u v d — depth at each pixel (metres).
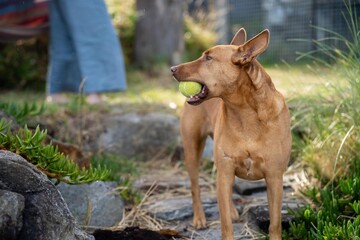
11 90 11.73
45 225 3.67
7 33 8.81
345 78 5.92
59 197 3.89
